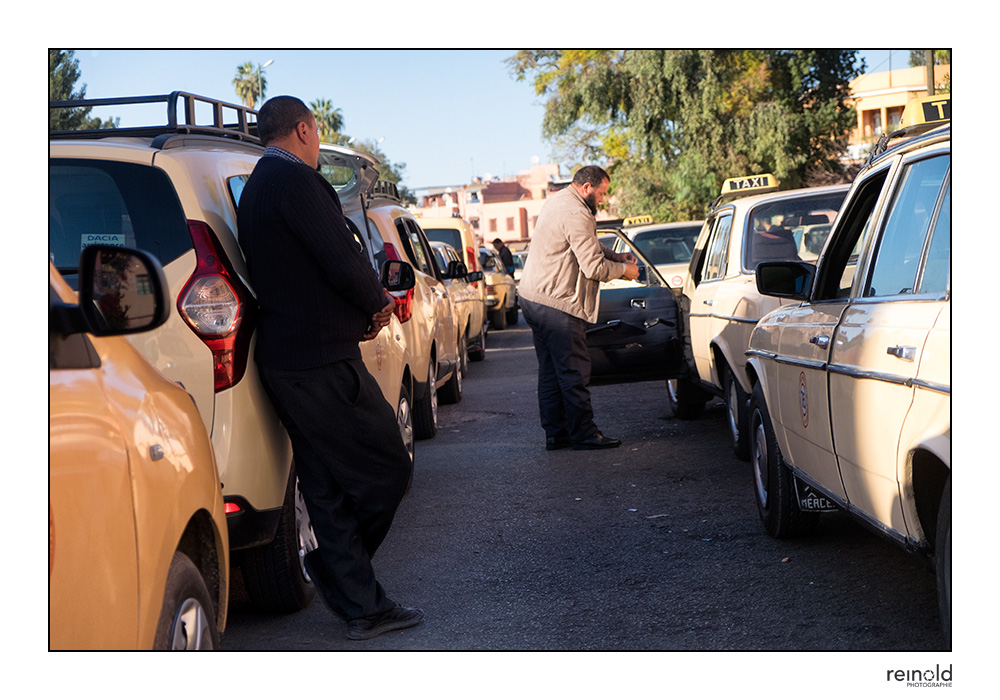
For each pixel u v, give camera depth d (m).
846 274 4.57
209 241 3.95
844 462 3.89
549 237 8.06
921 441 3.02
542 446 8.60
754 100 34.00
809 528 5.16
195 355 3.88
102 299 2.67
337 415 3.99
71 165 3.96
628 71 35.03
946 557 3.00
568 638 4.04
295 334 3.93
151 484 2.51
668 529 5.64
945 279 3.18
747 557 5.00
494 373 15.06
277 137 4.11
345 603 4.17
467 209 112.25
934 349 3.00
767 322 5.33
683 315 8.66
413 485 7.20
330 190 3.98
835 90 34.03
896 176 3.89
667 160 35.25
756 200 7.72
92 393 2.37
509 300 26.11
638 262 8.88
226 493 3.86
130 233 3.96
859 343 3.67
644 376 8.68
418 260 9.46
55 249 3.96
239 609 4.59
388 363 6.32
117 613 2.28
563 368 8.16
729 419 7.65
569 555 5.25
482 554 5.36
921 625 3.91
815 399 4.21
